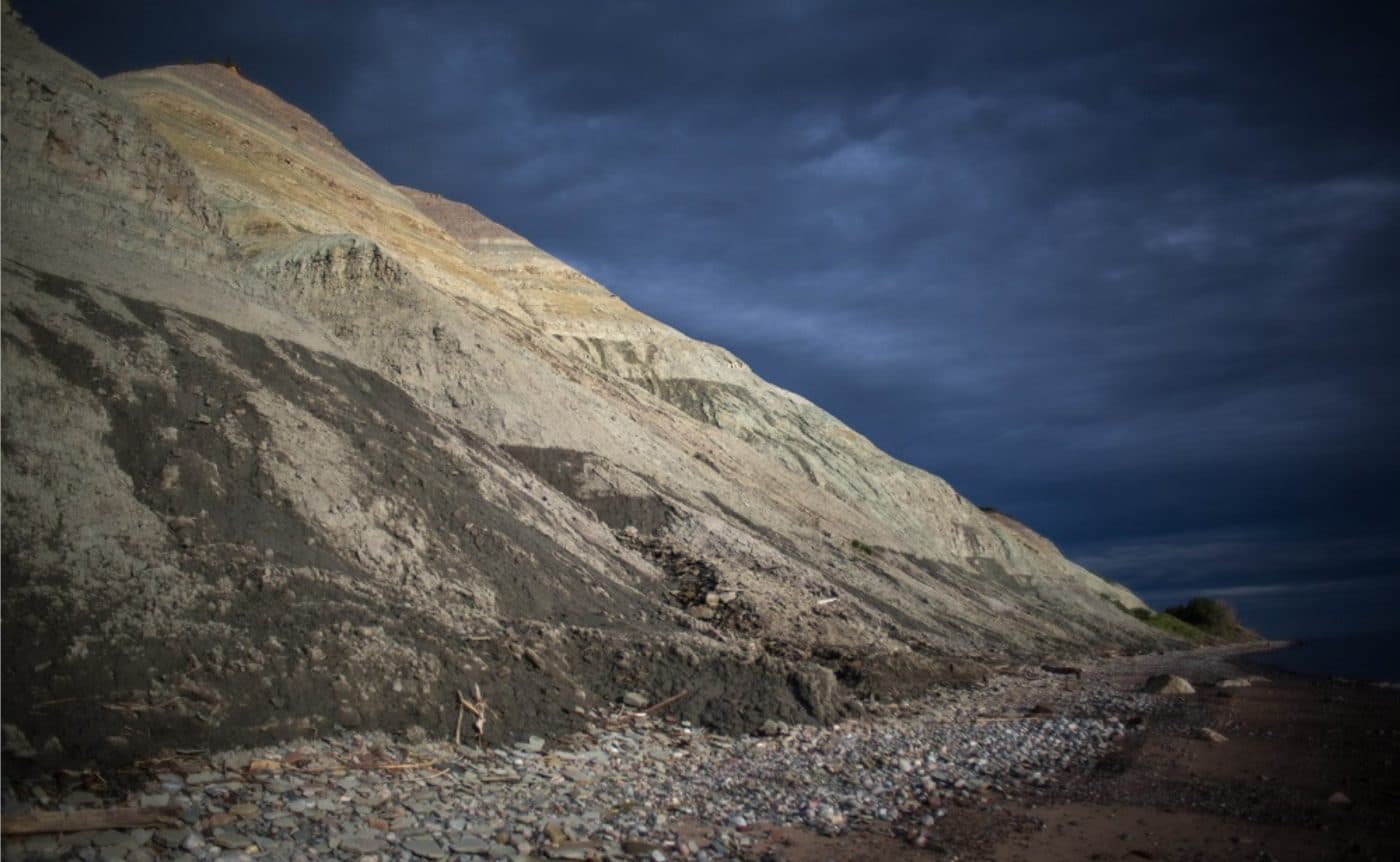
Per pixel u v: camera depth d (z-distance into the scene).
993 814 9.55
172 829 7.24
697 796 9.83
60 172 14.91
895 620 26.78
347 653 10.35
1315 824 9.22
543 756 10.54
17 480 9.74
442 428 18.80
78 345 12.18
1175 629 63.22
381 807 8.34
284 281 25.28
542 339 38.56
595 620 15.28
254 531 11.65
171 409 12.52
